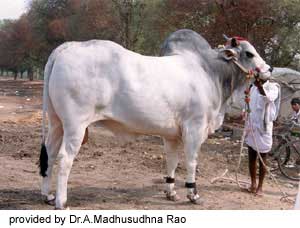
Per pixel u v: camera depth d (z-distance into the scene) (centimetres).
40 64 6225
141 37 3719
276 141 1092
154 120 646
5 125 1574
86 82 609
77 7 4409
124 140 672
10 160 989
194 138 677
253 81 747
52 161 669
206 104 681
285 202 767
